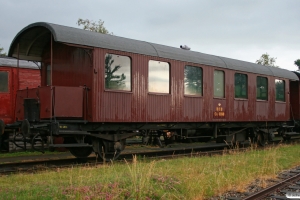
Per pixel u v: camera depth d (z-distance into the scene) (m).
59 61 10.83
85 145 9.45
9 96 13.38
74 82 10.16
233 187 6.87
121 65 10.12
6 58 13.68
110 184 6.01
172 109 11.49
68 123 9.34
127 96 10.16
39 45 11.28
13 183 6.86
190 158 10.51
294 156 11.41
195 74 12.49
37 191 5.74
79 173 7.57
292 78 17.50
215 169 8.32
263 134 16.25
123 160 10.36
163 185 6.31
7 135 13.11
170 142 12.79
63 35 8.91
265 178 7.80
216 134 13.65
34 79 14.21
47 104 9.11
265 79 15.85
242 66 14.55
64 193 5.58
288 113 17.23
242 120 14.33
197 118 12.38
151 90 10.91
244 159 10.21
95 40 9.52
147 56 10.77
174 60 11.60
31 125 9.69
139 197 5.61
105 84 9.70
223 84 13.62
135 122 10.62
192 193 6.10
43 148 9.34
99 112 9.48
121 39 10.50
